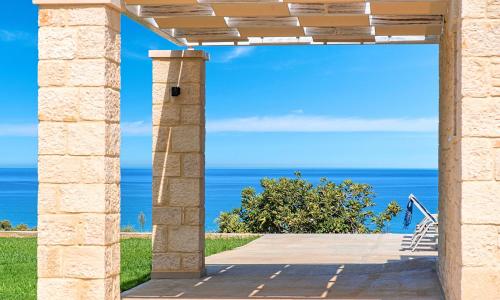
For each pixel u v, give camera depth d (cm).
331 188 2309
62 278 848
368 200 2312
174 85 1235
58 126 852
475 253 792
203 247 1258
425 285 1111
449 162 995
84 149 848
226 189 9719
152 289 1101
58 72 852
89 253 845
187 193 1231
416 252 1602
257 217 2255
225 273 1283
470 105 793
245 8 998
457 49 853
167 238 1232
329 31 1223
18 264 1419
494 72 791
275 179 2309
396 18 1102
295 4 1029
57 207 850
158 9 1025
